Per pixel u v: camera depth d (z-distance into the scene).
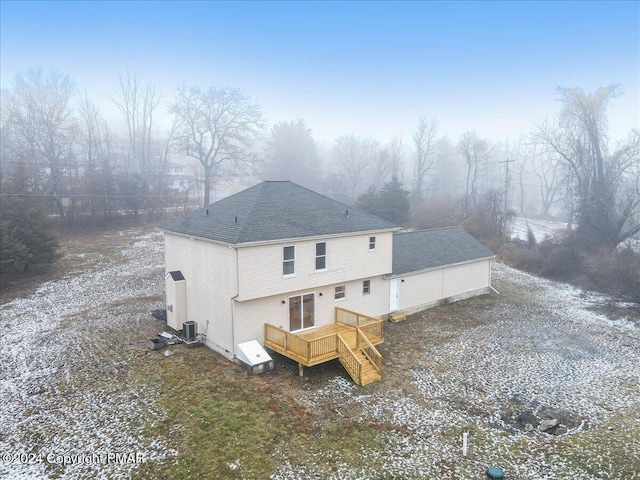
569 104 45.03
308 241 18.17
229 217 18.52
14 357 16.81
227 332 16.95
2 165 44.03
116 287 27.23
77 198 43.09
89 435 11.81
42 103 53.50
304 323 18.94
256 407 13.44
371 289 21.86
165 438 11.73
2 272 27.19
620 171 40.94
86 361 16.48
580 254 37.12
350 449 11.70
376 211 54.12
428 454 11.66
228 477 10.35
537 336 21.48
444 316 24.28
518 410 14.07
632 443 12.31
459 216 54.88
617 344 20.58
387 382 15.71
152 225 47.03
